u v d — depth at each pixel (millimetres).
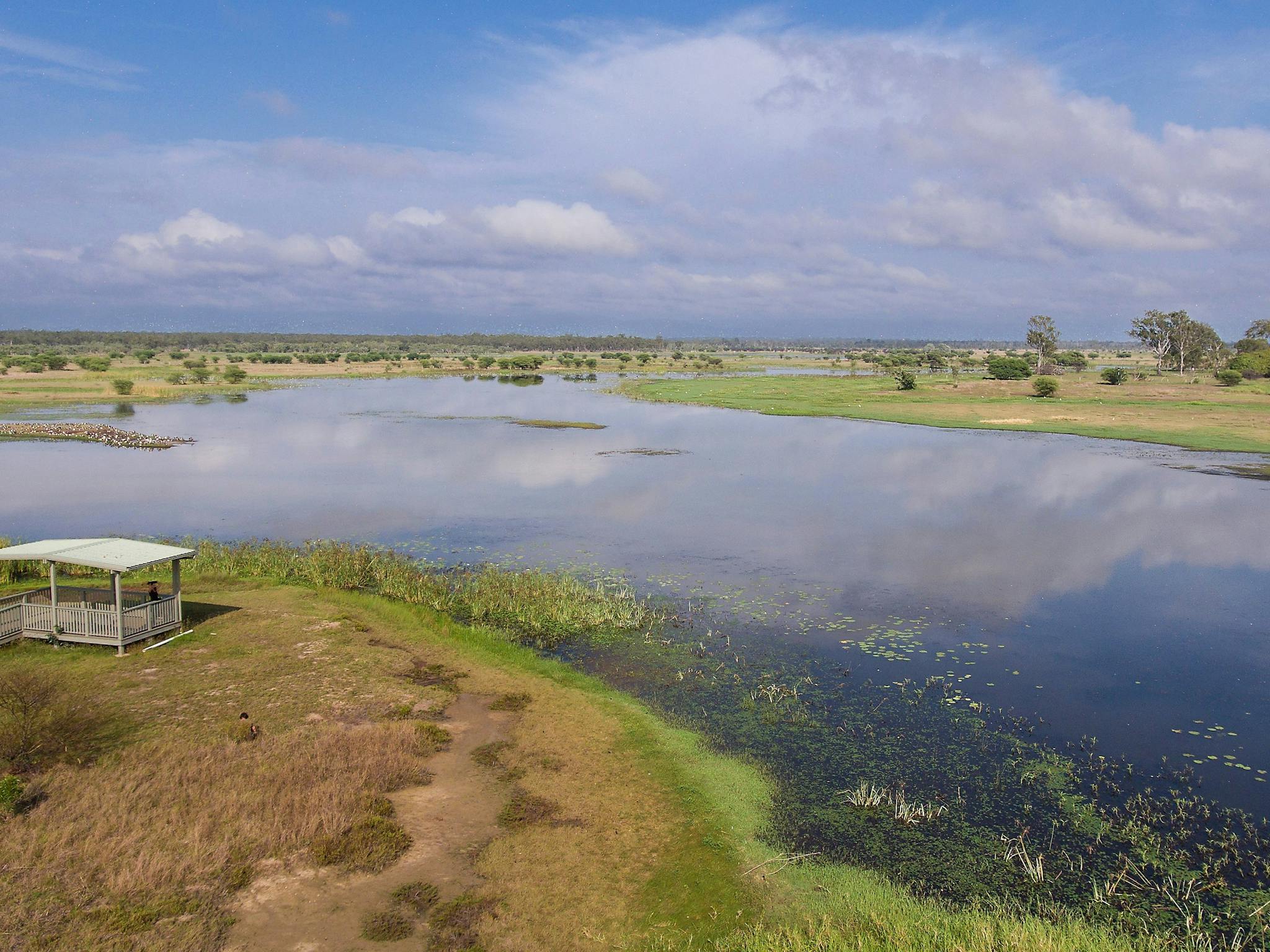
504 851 13391
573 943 11359
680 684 20594
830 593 27969
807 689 20484
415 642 23062
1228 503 42625
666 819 14594
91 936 10906
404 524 37094
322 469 50469
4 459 53094
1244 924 12211
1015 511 40531
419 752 16438
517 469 50656
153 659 20906
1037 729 18594
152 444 58969
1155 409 84000
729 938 11578
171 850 12852
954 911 12414
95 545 22766
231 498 42438
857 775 16406
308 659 21156
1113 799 15742
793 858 13641
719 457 55469
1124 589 28859
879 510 40438
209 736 16703
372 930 11359
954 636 24297
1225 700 20219
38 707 16328
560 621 24797
